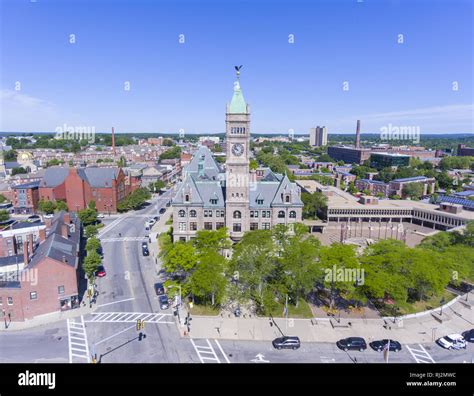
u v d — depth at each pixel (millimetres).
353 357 57938
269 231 87125
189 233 103688
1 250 90312
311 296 79062
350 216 160125
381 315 71312
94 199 162625
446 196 188875
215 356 57750
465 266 76875
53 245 78875
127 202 163750
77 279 79062
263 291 74438
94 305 74750
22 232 96750
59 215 109000
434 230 150625
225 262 75500
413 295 80000
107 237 125375
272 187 105562
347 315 70938
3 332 64312
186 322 67375
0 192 180000
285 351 59156
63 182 159875
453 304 77312
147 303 75938
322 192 179500
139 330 65188
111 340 62094
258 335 63750
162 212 166000
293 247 75625
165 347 60094
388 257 73250
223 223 103438
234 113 95000
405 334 64875
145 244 112750
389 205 164500
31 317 68812
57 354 57938
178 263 75188
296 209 102500
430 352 59688
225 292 72375
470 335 63625
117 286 84500
